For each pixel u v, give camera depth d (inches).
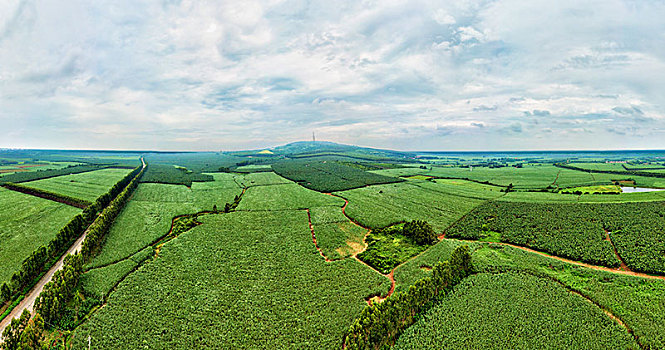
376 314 1266.0
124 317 1418.6
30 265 1775.3
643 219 2623.0
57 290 1453.0
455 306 1476.4
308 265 1974.7
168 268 1914.4
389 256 2156.7
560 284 1665.8
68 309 1475.1
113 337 1294.3
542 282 1678.2
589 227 2516.0
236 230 2652.6
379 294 1647.4
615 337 1229.7
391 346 1262.3
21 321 1258.6
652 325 1275.8
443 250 2201.0
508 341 1242.0
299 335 1318.9
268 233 2581.2
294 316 1443.2
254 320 1416.1
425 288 1488.7
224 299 1581.0
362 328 1224.2
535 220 2773.1
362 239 2524.6
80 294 1624.0
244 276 1825.8
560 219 2770.7
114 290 1668.3
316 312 1471.5
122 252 2142.0
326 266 1966.0
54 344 1270.9
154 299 1572.3
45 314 1363.2
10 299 1588.3
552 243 2234.3
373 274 1859.0
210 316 1441.9
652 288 1562.5
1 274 1822.1
